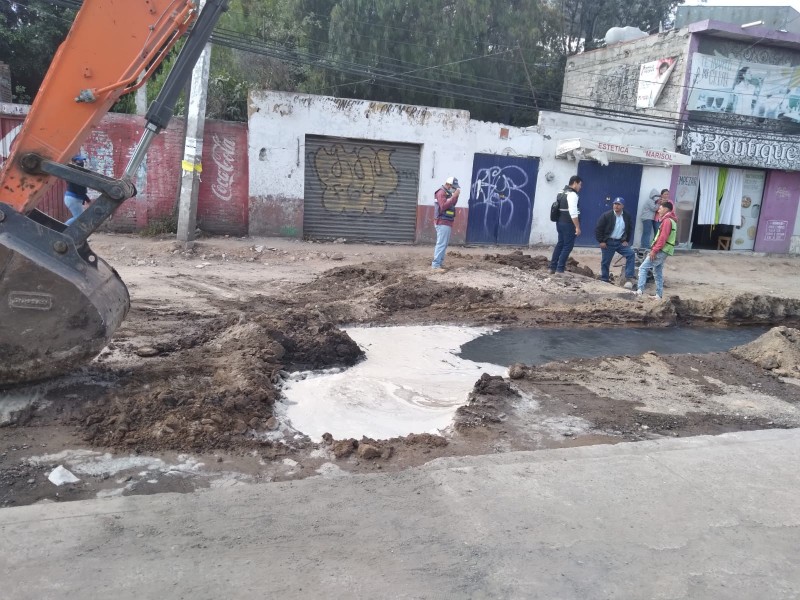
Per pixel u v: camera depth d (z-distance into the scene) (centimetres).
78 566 282
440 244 1171
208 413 455
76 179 430
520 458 425
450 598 280
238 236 1570
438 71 2016
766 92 1884
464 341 804
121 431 422
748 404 586
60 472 367
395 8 1955
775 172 1975
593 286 1103
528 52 2230
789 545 338
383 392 576
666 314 1008
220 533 316
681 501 378
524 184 1759
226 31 1719
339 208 1642
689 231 1950
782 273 1694
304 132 1548
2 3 1914
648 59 1953
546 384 613
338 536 320
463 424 491
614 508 365
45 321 418
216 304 881
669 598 289
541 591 288
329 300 942
